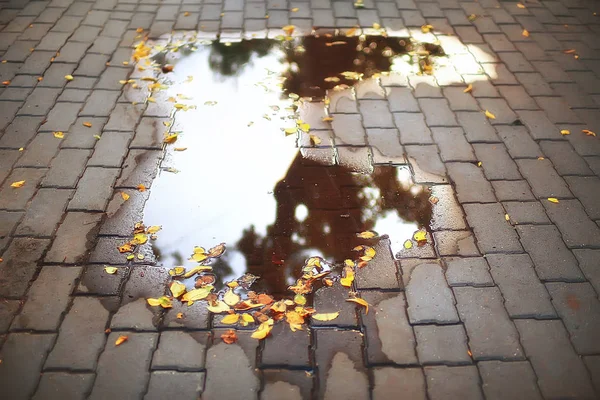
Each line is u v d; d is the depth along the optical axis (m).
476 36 5.64
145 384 2.51
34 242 3.21
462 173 3.85
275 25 5.73
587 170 3.89
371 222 3.45
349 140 4.16
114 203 3.52
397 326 2.80
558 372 2.60
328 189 3.71
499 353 2.68
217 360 2.62
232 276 3.08
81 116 4.32
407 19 5.92
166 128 4.23
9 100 4.46
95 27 5.58
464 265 3.15
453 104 4.59
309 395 2.48
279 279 3.07
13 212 3.41
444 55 5.30
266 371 2.58
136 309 2.86
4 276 3.00
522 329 2.79
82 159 3.87
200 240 3.30
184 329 2.76
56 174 3.72
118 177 3.73
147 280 3.03
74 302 2.88
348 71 5.03
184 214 3.47
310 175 3.82
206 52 5.26
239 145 4.09
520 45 5.49
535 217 3.48
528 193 3.67
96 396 2.46
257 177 3.79
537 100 4.66
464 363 2.63
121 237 3.29
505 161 3.96
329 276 3.08
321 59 5.20
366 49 5.37
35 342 2.67
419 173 3.85
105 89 4.66
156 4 6.06
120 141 4.07
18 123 4.20
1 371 2.54
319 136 4.20
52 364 2.58
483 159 3.98
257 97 4.64
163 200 3.57
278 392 2.49
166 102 4.53
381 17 5.95
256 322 2.81
